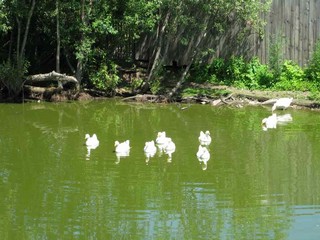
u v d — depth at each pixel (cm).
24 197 1170
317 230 1016
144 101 2202
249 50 2428
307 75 2311
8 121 1852
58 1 2119
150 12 2181
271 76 2325
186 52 2442
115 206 1126
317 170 1341
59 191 1205
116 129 1750
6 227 1032
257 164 1389
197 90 2273
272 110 2022
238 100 2162
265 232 1011
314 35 2378
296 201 1152
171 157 1448
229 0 2175
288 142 1588
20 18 2180
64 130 1734
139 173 1323
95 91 2284
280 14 2395
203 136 1580
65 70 2419
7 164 1382
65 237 996
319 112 2016
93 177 1289
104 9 2177
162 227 1034
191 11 2286
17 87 2172
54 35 2269
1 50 2330
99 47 2319
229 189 1220
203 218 1072
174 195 1184
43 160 1415
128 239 989
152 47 2509
